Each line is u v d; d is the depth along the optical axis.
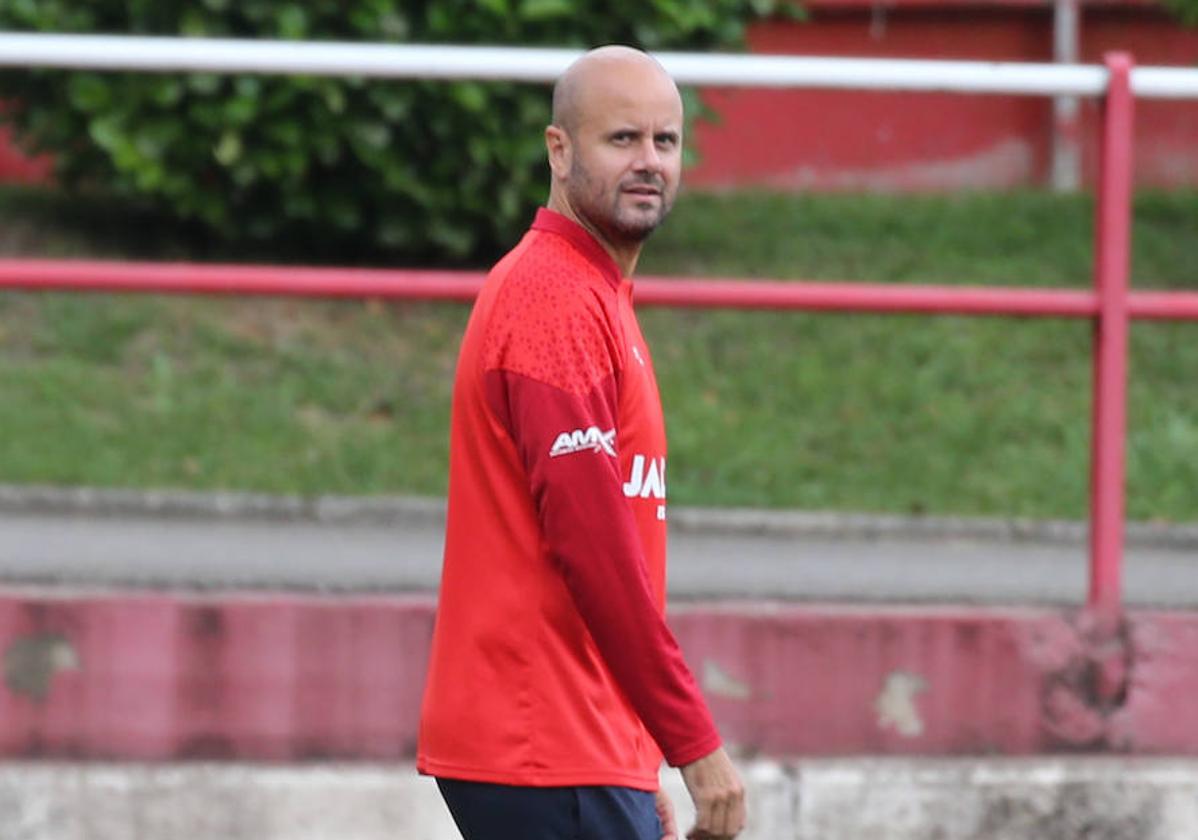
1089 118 43.78
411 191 30.88
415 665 17.12
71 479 26.75
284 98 30.05
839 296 17.58
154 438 28.09
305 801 16.77
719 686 17.31
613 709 11.70
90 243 33.44
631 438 11.66
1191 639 17.64
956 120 43.72
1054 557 24.97
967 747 17.47
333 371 30.39
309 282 17.42
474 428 11.66
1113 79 17.56
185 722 17.02
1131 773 17.27
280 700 17.06
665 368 31.47
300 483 27.16
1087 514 27.83
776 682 17.34
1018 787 17.14
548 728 11.51
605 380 11.34
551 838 11.56
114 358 30.30
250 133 30.58
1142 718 17.59
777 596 18.95
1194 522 27.86
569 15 30.86
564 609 11.52
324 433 28.70
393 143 30.70
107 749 16.95
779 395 30.88
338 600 17.23
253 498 26.25
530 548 11.51
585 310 11.39
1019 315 17.75
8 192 36.62
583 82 11.72
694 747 11.16
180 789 16.72
